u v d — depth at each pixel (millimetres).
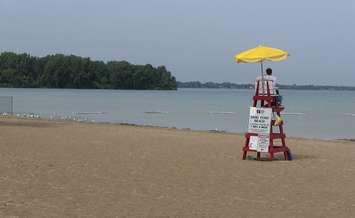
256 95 15297
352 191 10766
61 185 10664
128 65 162500
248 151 15820
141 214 8445
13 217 7980
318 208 9180
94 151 16531
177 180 11648
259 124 15281
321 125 41000
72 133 23156
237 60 15352
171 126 36312
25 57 154375
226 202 9484
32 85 152875
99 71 158000
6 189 10039
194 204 9250
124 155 15734
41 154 15367
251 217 8438
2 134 21453
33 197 9430
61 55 156625
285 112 62656
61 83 153500
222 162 14742
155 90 169750
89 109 62031
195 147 18562
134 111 59625
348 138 29234
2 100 67375
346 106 84875
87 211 8539
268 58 14945
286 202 9617
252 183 11500
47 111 55344
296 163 14859
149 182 11312
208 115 53250
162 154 16250
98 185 10797
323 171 13406
